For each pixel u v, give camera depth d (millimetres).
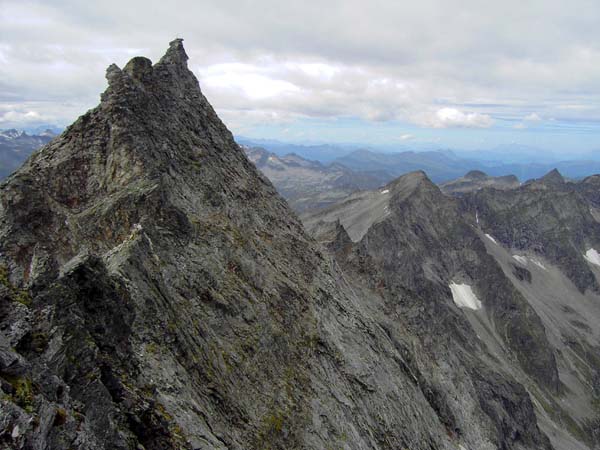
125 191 33375
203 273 33531
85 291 18703
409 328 78438
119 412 16906
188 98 52531
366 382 44625
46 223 23781
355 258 90875
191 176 42656
